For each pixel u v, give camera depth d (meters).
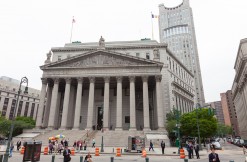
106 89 55.00
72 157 27.33
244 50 72.44
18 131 55.97
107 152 33.19
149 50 73.88
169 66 78.69
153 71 55.31
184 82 95.44
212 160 11.53
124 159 25.16
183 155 27.20
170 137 52.19
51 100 56.25
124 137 46.16
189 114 55.06
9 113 112.69
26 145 18.95
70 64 59.03
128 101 64.19
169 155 30.34
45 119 57.53
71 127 60.31
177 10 182.50
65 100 55.41
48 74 58.28
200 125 50.06
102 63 57.66
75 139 45.28
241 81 83.56
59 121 62.44
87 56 59.22
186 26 166.38
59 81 58.53
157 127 55.88
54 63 58.81
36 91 134.12
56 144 34.28
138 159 25.28
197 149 27.58
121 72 56.12
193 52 157.50
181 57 156.62
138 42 77.75
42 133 50.97
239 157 28.61
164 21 184.12
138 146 34.09
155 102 60.09
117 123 52.00
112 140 44.62
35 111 128.62
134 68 56.12
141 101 63.88
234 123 182.38
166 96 68.25
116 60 57.75
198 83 148.12
